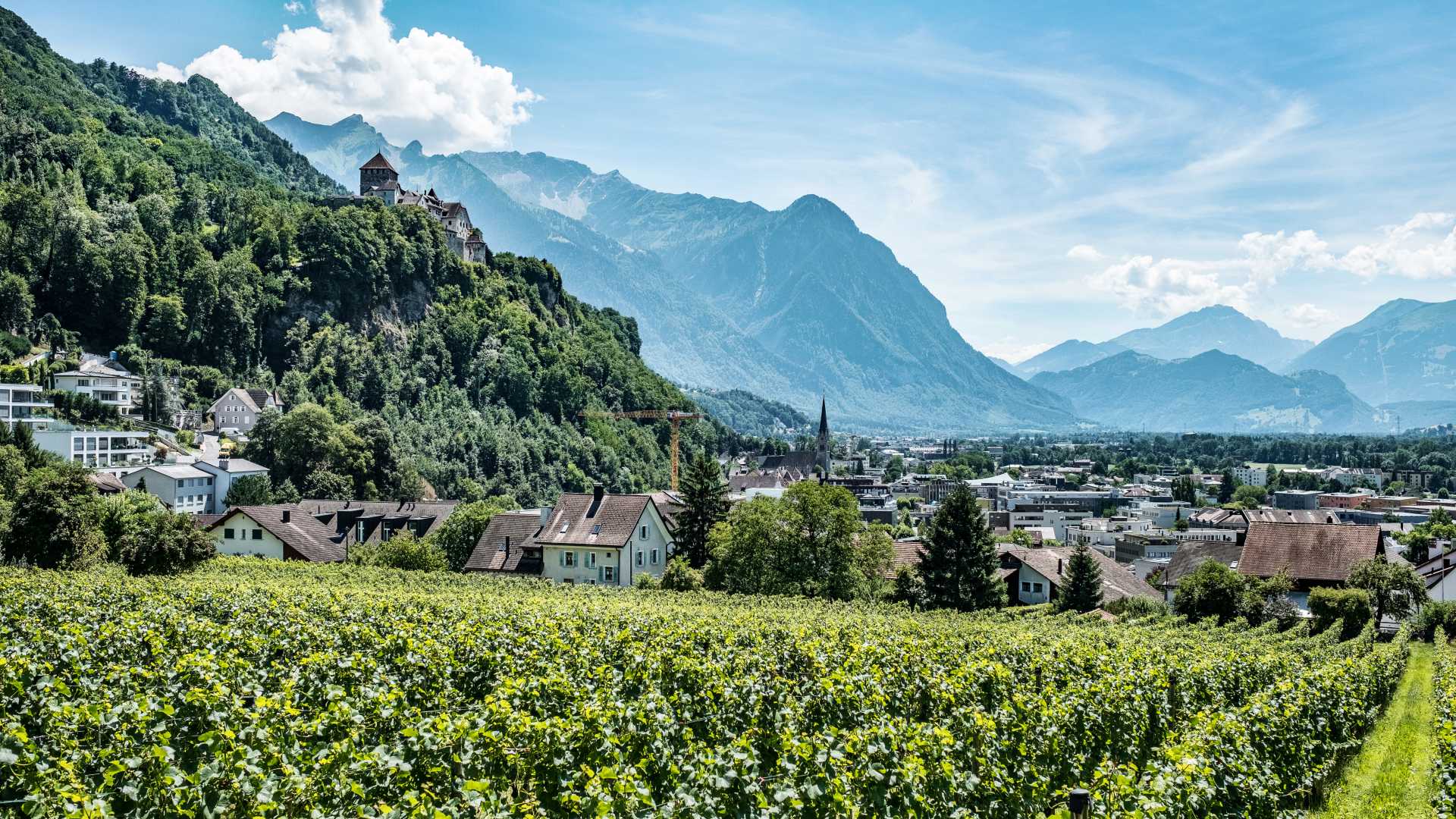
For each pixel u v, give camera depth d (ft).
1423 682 176.14
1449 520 598.75
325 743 66.74
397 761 57.93
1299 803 90.63
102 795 52.49
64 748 61.36
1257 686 131.75
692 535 300.20
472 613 146.00
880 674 101.76
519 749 64.90
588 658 104.53
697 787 58.29
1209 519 598.34
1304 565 281.13
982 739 76.43
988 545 254.88
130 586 164.55
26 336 563.48
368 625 123.34
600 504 289.74
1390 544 428.15
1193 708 113.29
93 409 501.56
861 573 258.98
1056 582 290.56
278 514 301.84
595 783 54.95
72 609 128.57
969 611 242.99
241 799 53.98
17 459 335.88
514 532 294.66
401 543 286.05
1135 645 150.61
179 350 612.70
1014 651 129.70
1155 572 378.94
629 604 174.09
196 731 69.36
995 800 68.64
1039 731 85.15
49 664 82.43
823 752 62.90
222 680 81.87
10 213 611.47
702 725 84.99
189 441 525.75
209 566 237.66
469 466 580.30
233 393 568.00
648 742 71.20
